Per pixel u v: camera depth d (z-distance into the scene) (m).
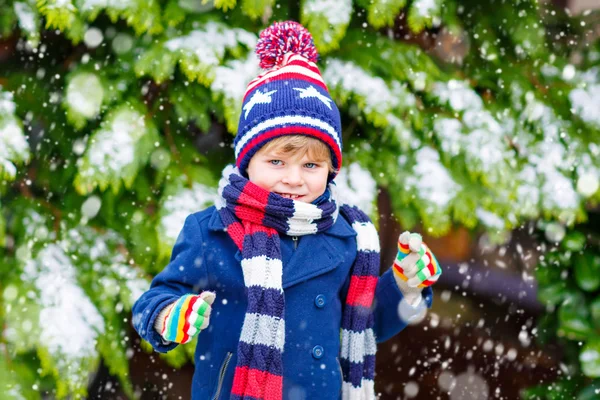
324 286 1.67
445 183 2.73
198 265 1.62
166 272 1.61
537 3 3.21
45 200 2.71
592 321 2.94
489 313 3.84
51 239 2.59
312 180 1.63
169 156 2.66
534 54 3.12
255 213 1.61
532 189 2.82
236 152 1.71
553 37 3.40
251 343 1.52
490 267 3.99
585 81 3.14
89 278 2.52
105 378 2.96
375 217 2.60
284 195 1.63
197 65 2.47
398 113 2.77
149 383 3.03
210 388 1.60
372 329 1.72
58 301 2.39
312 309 1.64
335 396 1.63
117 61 2.66
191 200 2.56
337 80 2.67
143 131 2.54
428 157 2.78
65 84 2.66
